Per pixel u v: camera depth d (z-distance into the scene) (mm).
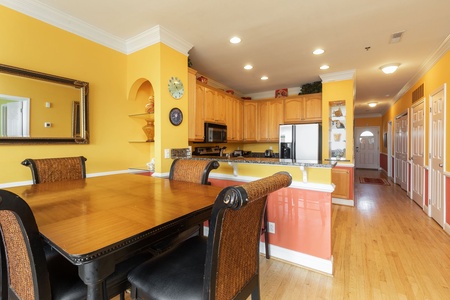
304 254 2070
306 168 2053
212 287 792
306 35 2648
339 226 3088
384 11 2176
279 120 4930
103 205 1170
